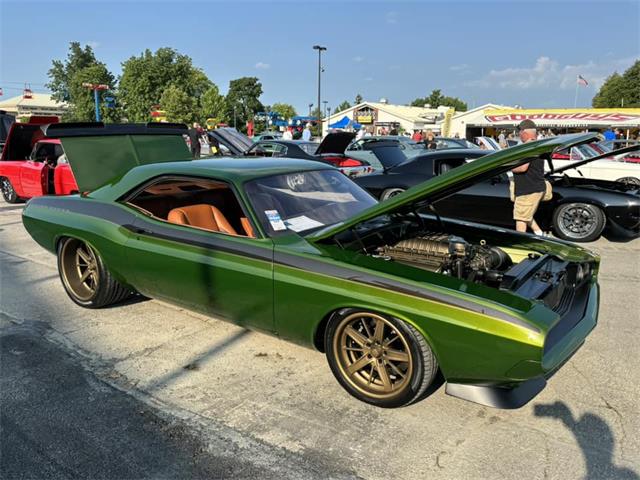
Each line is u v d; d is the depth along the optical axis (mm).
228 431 2713
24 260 6184
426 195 2852
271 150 12586
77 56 71812
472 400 2617
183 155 5809
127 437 2672
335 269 2885
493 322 2438
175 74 63625
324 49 37531
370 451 2535
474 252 3240
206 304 3498
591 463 2426
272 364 3465
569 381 3205
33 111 92438
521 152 2664
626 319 4234
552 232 7434
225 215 4418
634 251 6633
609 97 62719
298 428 2732
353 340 2986
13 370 3391
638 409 2885
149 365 3457
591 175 12570
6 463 2479
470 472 2373
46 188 8969
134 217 3906
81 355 3607
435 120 51344
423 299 2607
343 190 3992
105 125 5160
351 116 59938
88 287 4473
